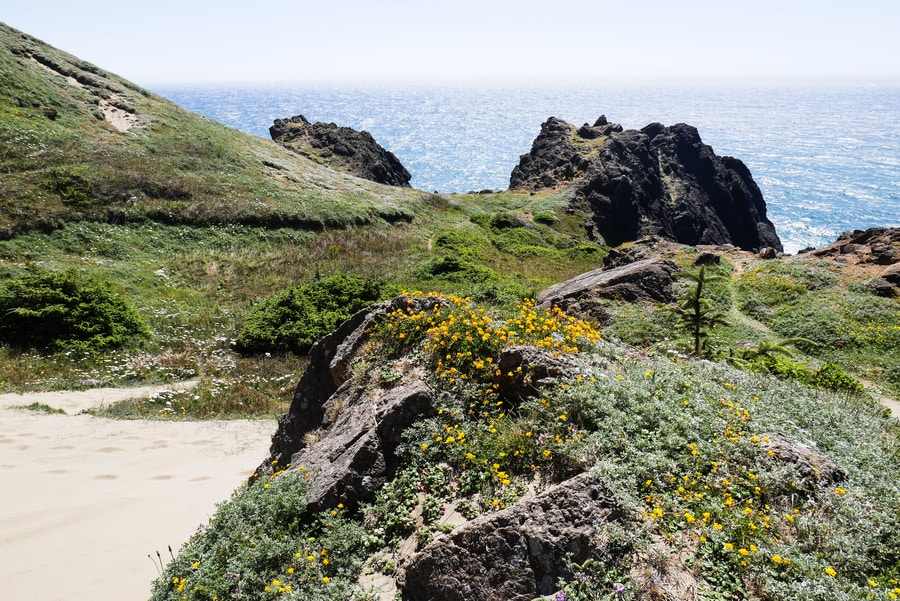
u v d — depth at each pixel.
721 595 3.86
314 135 73.06
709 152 79.69
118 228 28.84
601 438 5.45
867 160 164.75
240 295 25.36
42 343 17.30
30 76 39.91
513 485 5.20
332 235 34.97
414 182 130.50
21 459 10.20
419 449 6.01
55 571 6.64
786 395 8.70
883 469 6.23
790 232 88.75
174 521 8.19
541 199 59.03
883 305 18.08
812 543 4.39
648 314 16.86
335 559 4.97
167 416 13.53
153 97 49.56
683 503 4.74
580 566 4.08
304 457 6.95
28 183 28.86
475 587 4.20
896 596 3.79
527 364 6.65
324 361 8.92
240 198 34.88
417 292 9.43
